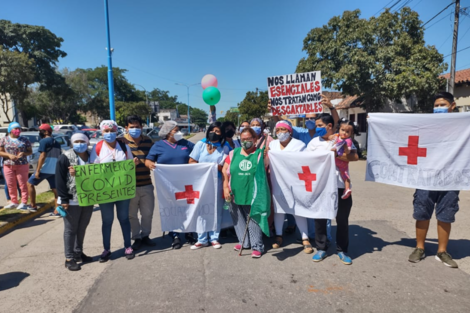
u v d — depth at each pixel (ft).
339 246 11.82
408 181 11.78
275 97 16.79
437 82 39.24
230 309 8.92
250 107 104.58
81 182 11.46
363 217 17.46
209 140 13.46
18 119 120.16
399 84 40.01
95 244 14.40
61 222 18.26
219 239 14.87
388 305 8.93
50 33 111.04
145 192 13.44
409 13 42.70
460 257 11.88
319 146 12.46
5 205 21.42
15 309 9.19
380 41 43.70
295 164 12.12
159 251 13.37
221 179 13.75
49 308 9.20
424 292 9.54
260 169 11.82
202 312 8.80
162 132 13.67
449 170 11.12
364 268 11.23
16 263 12.48
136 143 13.69
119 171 12.11
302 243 13.89
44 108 140.56
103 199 11.84
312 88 16.24
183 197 13.37
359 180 29.58
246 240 13.21
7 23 103.91
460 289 9.66
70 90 120.98
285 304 9.12
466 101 39.27
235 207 13.05
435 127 11.28
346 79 42.34
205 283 10.41
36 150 31.91
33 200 19.92
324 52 46.21
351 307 8.89
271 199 13.03
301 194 12.12
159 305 9.18
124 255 13.00
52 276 11.25
